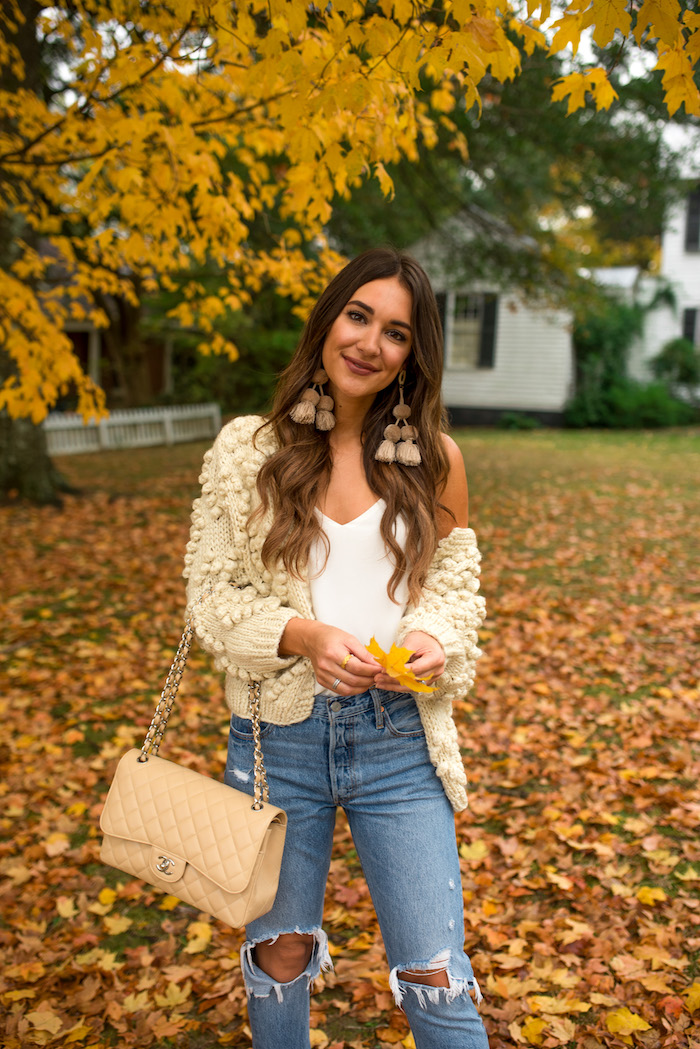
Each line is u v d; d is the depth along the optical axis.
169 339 20.52
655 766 3.78
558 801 3.53
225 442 1.81
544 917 2.83
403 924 1.65
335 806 1.76
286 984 1.76
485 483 12.57
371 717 1.70
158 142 3.66
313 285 5.36
